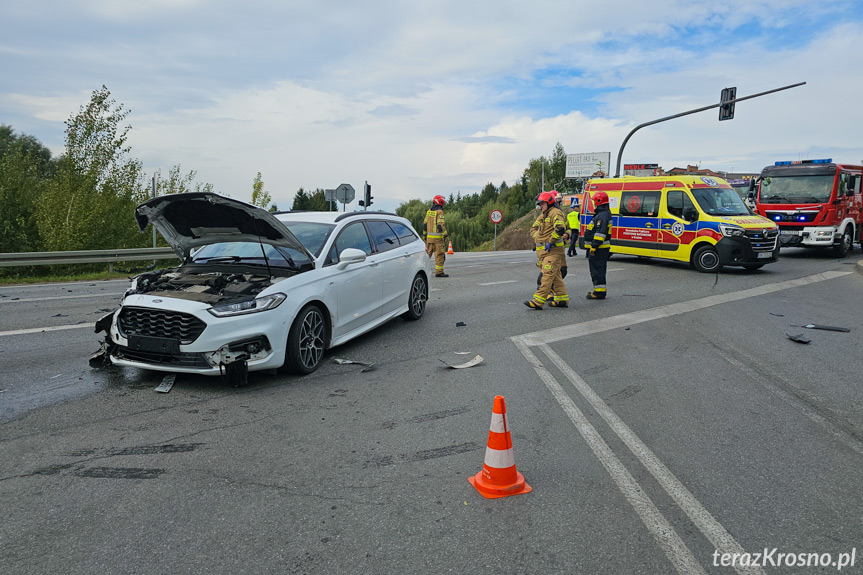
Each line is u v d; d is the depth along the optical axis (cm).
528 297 1088
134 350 512
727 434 429
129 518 303
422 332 775
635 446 404
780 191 1856
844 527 301
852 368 617
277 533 290
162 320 504
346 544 281
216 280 558
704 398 514
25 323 789
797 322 864
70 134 1723
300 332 555
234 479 347
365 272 689
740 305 1010
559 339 742
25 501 319
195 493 330
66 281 1358
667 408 486
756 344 725
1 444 392
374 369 592
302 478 350
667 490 339
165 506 315
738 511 316
